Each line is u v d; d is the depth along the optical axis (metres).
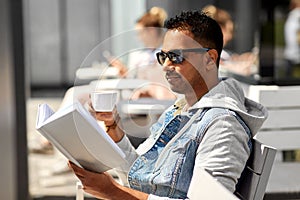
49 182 11.01
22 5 8.83
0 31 8.73
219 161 3.89
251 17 21.66
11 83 8.91
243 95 4.36
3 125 8.97
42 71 23.52
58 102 20.50
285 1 14.75
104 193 3.84
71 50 23.78
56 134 3.53
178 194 4.01
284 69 12.26
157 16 11.49
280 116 8.24
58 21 23.55
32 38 23.39
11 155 9.05
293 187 7.71
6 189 9.07
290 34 14.53
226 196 3.13
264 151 4.11
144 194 3.93
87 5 23.52
